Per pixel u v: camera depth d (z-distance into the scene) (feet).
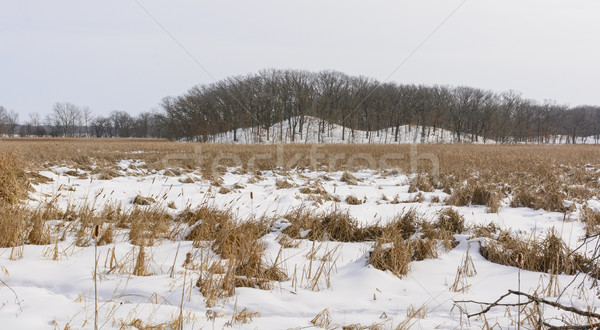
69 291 12.57
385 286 14.55
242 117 203.51
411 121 245.45
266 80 227.61
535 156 64.90
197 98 223.71
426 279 15.65
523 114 262.47
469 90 267.39
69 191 31.14
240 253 15.79
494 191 32.04
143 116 349.41
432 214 25.98
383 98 237.25
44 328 9.73
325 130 237.45
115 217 23.13
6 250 16.21
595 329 9.14
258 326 10.69
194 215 23.58
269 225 22.45
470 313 12.41
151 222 21.99
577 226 23.58
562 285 14.85
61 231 19.71
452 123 251.39
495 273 16.26
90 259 15.62
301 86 222.28
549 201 29.07
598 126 317.01
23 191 25.35
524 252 17.25
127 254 15.75
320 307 12.58
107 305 11.34
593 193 33.63
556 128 282.77
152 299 12.07
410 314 12.06
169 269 15.01
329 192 36.55
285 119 221.05
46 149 72.69
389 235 18.89
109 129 364.79
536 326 10.53
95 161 57.93
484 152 82.07
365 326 10.97
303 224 22.81
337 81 235.81
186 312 11.13
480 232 21.12
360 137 234.58
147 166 54.19
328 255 17.87
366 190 38.47
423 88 263.29
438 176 44.50
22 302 11.21
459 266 16.90
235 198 32.17
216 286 12.91
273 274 15.02
